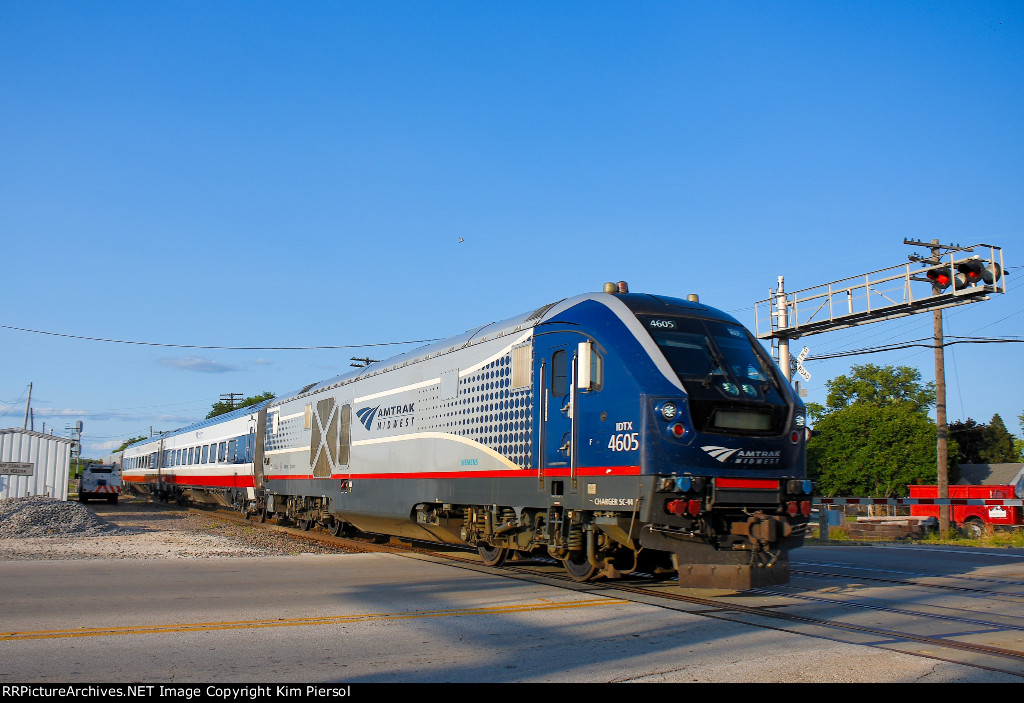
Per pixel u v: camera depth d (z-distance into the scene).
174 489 40.88
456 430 13.23
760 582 9.16
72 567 11.92
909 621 8.06
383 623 7.71
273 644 6.77
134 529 20.92
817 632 7.39
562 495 10.49
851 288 20.09
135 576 10.99
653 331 9.88
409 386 15.14
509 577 11.23
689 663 6.19
